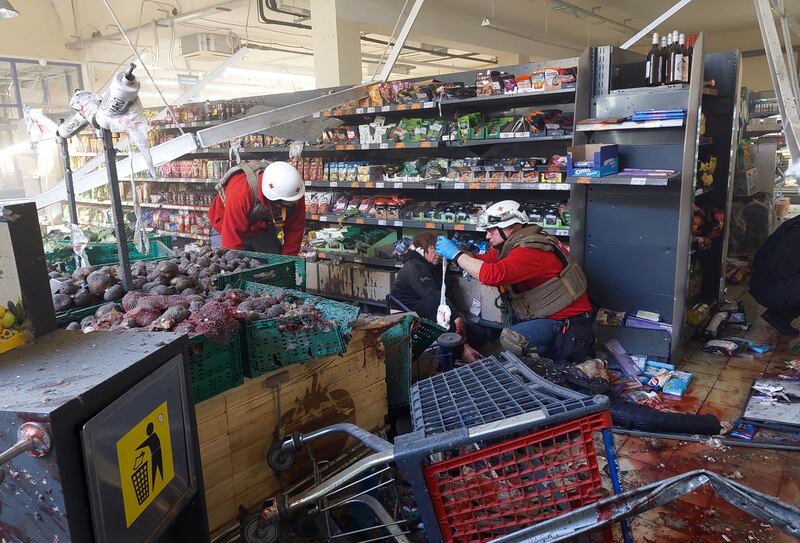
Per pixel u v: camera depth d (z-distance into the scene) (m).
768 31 3.41
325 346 2.03
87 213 9.00
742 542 2.18
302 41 12.95
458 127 4.83
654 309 4.09
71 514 1.01
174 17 9.80
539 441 1.53
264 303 2.13
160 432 1.28
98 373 1.13
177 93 12.84
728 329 4.71
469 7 10.66
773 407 3.24
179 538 1.48
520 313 3.61
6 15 3.70
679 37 3.75
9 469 1.00
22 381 1.10
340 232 5.79
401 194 5.72
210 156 8.08
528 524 1.58
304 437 2.01
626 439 2.99
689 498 2.47
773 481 2.59
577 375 3.12
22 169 8.07
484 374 1.87
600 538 1.66
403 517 2.01
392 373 2.67
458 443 1.49
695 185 3.94
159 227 8.09
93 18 10.72
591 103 4.01
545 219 4.52
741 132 6.43
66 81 10.13
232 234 3.92
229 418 1.90
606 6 11.21
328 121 3.55
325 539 1.89
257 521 1.81
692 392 3.57
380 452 1.72
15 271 1.29
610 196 4.09
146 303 2.00
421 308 4.20
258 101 6.94
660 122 3.62
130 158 2.92
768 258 4.41
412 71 18.36
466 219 4.96
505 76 4.45
